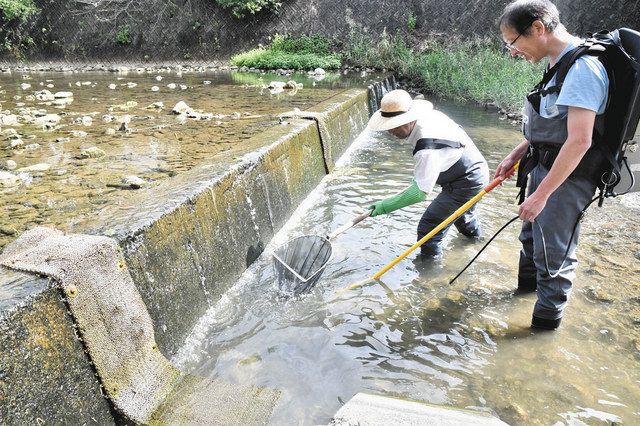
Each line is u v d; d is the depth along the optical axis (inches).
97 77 438.0
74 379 69.6
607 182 93.7
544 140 95.5
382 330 111.9
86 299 73.5
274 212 158.7
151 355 86.4
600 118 88.5
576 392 92.0
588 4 432.8
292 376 96.3
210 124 217.9
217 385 89.7
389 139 289.3
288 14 531.5
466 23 474.9
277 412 85.5
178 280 102.2
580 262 139.3
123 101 288.8
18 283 67.7
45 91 307.0
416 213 176.2
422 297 124.9
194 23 546.0
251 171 143.3
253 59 502.0
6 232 102.1
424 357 102.7
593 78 82.6
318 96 301.4
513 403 89.4
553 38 88.9
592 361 100.5
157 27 549.3
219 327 111.0
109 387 75.4
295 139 182.9
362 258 144.2
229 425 80.7
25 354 62.4
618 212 176.6
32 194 128.2
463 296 125.2
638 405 88.8
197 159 161.6
